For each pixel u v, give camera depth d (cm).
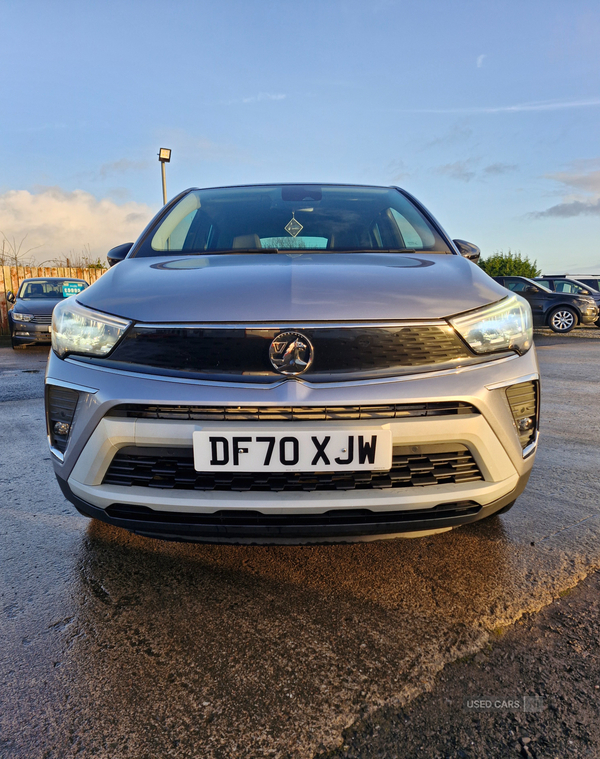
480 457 159
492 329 163
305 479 152
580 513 234
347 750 112
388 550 201
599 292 1589
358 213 271
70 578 183
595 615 158
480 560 192
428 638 149
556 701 125
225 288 169
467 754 111
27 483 279
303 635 151
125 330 160
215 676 135
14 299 1134
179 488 156
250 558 196
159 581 180
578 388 578
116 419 154
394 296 165
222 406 149
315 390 149
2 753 113
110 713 123
